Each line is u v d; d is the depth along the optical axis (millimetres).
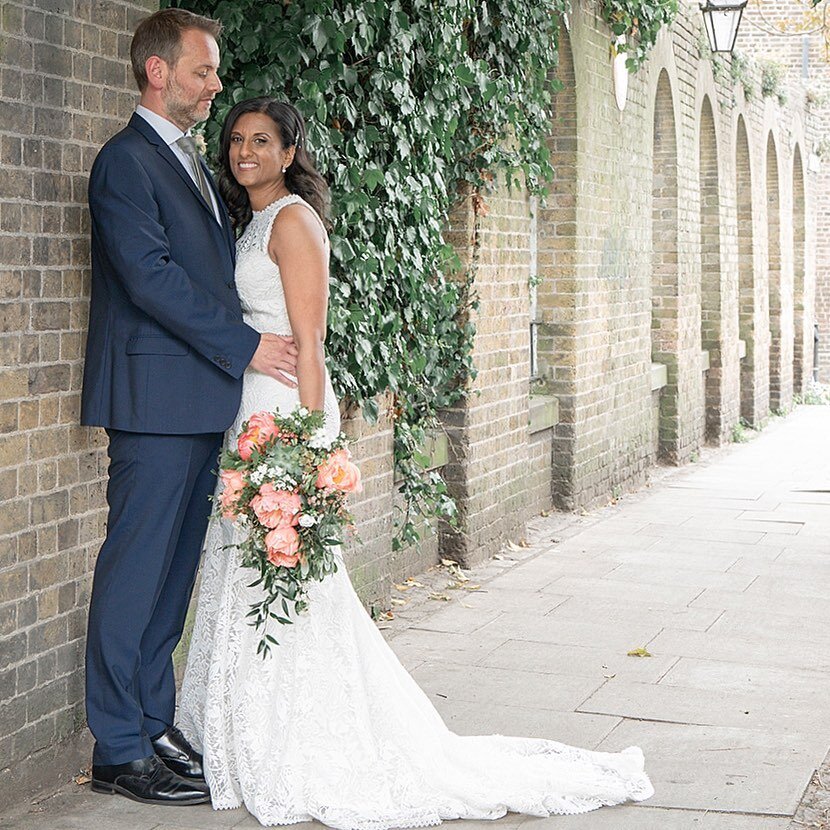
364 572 6688
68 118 4277
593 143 10195
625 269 11227
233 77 5707
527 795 4211
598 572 8031
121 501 4242
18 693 4168
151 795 4254
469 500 8031
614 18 10406
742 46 23656
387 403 6926
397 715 4211
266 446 4062
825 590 7586
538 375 10031
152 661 4469
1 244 3996
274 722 4195
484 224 8109
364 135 6227
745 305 17109
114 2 4477
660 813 4223
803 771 4609
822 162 23812
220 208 4430
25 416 4137
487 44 7844
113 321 4215
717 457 14164
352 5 5871
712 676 5816
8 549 4090
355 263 6203
